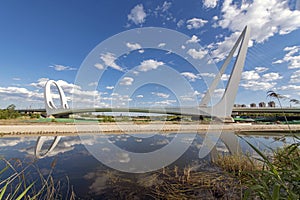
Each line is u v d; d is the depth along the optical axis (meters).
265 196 1.44
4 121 24.31
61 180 4.46
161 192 3.63
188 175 4.41
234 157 5.28
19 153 8.01
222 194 3.38
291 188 1.51
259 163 4.46
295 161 1.60
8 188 3.80
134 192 3.65
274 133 14.28
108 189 3.85
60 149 8.82
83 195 3.59
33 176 4.76
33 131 15.87
